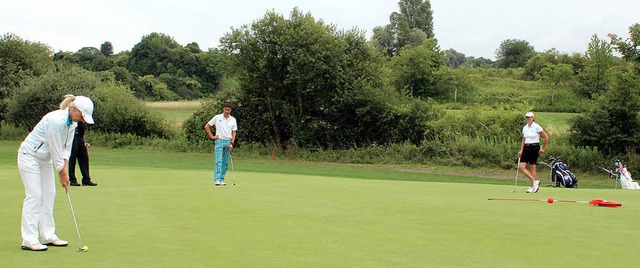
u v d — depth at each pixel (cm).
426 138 2784
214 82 8931
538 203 898
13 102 3909
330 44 2875
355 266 471
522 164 1170
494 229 651
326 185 1170
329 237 595
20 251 520
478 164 2448
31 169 534
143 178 1304
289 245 553
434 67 6700
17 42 4550
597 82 5478
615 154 2302
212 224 668
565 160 2286
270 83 3095
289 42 2861
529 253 526
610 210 820
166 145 3312
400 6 10588
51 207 553
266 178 1355
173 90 8269
